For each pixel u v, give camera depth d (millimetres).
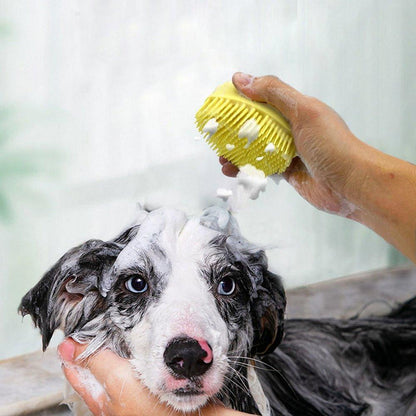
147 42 1508
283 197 1486
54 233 1424
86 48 1480
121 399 703
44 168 1444
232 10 1545
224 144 714
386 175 670
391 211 670
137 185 1460
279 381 1067
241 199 729
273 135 688
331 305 1284
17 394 948
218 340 690
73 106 1475
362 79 1640
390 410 1094
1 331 1301
